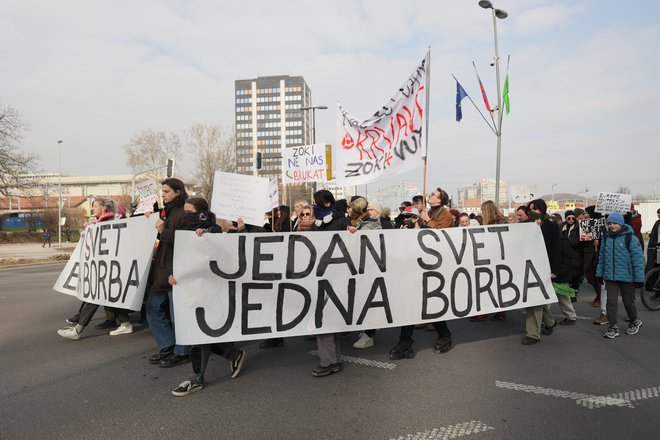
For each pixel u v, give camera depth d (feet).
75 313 24.95
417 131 19.27
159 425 10.98
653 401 12.23
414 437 10.35
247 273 13.91
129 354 16.81
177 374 14.64
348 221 15.60
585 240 25.41
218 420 11.23
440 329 17.01
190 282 13.20
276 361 16.01
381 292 15.49
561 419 11.18
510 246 17.69
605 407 11.87
